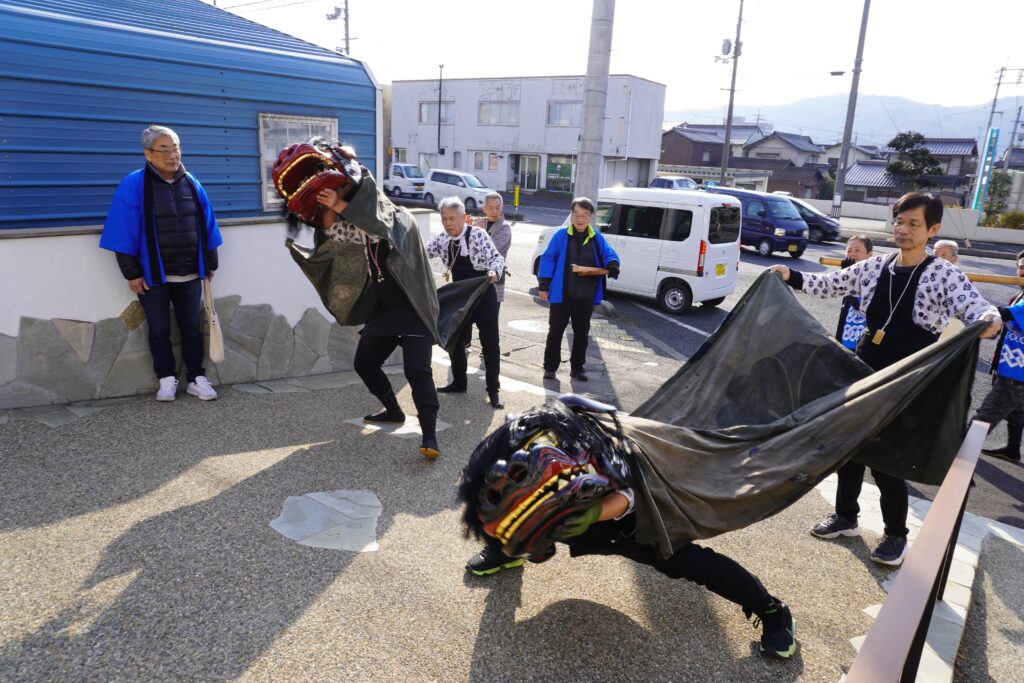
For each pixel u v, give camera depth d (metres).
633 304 11.48
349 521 3.29
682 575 2.52
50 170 4.34
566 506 2.09
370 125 6.39
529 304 10.38
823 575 3.27
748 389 3.37
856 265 3.47
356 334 5.86
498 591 2.85
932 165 41.72
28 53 4.17
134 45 4.71
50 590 2.58
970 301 2.99
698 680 2.44
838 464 2.69
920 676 2.62
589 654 2.52
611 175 39.22
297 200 3.43
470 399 5.47
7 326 4.05
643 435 2.57
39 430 3.94
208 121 5.19
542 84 37.84
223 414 4.50
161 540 2.97
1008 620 3.18
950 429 2.92
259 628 2.48
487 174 41.12
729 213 10.91
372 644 2.46
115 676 2.19
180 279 4.49
